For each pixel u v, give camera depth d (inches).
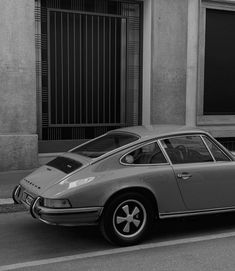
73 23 451.5
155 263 199.8
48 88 443.2
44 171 241.1
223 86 513.7
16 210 291.0
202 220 271.3
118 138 247.6
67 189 208.7
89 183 211.6
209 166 237.1
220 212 241.1
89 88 463.8
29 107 413.7
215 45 505.4
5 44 401.1
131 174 220.1
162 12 466.6
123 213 219.9
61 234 243.9
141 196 221.9
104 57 469.1
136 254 211.6
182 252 214.5
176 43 474.6
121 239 219.6
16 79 406.6
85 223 211.6
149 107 471.5
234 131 515.8
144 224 224.8
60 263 201.0
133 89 486.0
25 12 406.0
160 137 235.9
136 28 480.7
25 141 410.6
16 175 391.2
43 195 211.0
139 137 235.3
